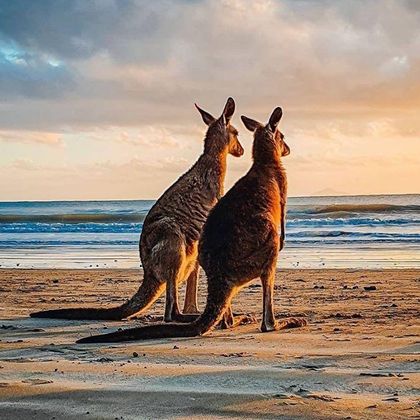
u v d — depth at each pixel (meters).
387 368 3.26
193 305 4.97
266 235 4.25
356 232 14.23
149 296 4.85
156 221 4.79
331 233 14.02
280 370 3.24
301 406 2.71
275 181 4.43
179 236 4.75
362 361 3.40
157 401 2.80
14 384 3.04
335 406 2.71
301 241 12.76
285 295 6.18
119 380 3.11
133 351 3.72
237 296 6.14
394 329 4.30
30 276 8.07
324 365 3.33
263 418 2.61
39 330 4.51
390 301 5.71
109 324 4.76
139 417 2.64
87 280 7.62
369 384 2.99
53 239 14.49
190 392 2.90
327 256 10.32
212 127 5.03
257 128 4.54
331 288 6.64
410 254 10.37
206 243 4.27
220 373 3.20
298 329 4.38
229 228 4.23
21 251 12.13
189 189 4.86
